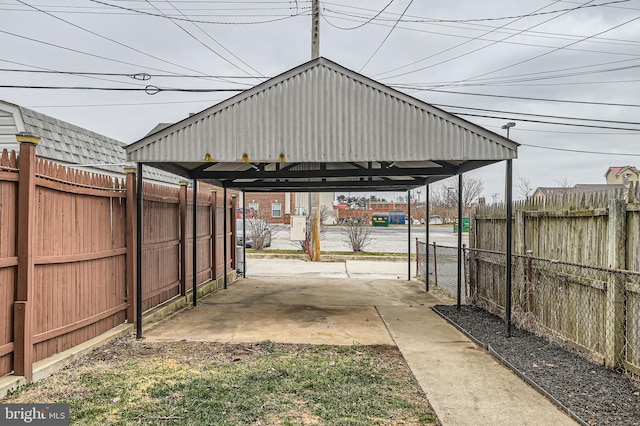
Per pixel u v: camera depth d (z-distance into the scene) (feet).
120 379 13.43
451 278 31.83
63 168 15.06
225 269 33.88
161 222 23.88
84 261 16.51
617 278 13.47
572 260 16.14
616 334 13.58
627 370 13.30
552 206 17.65
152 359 15.69
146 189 21.81
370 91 19.57
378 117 19.49
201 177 27.25
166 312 23.48
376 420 10.82
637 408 11.19
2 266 12.32
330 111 19.54
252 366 14.88
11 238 12.75
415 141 19.36
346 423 10.56
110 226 18.44
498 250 22.91
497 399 12.14
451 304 26.68
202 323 21.71
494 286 23.54
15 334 12.76
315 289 32.99
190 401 11.70
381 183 34.14
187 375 13.85
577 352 15.70
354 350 17.02
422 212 167.12
